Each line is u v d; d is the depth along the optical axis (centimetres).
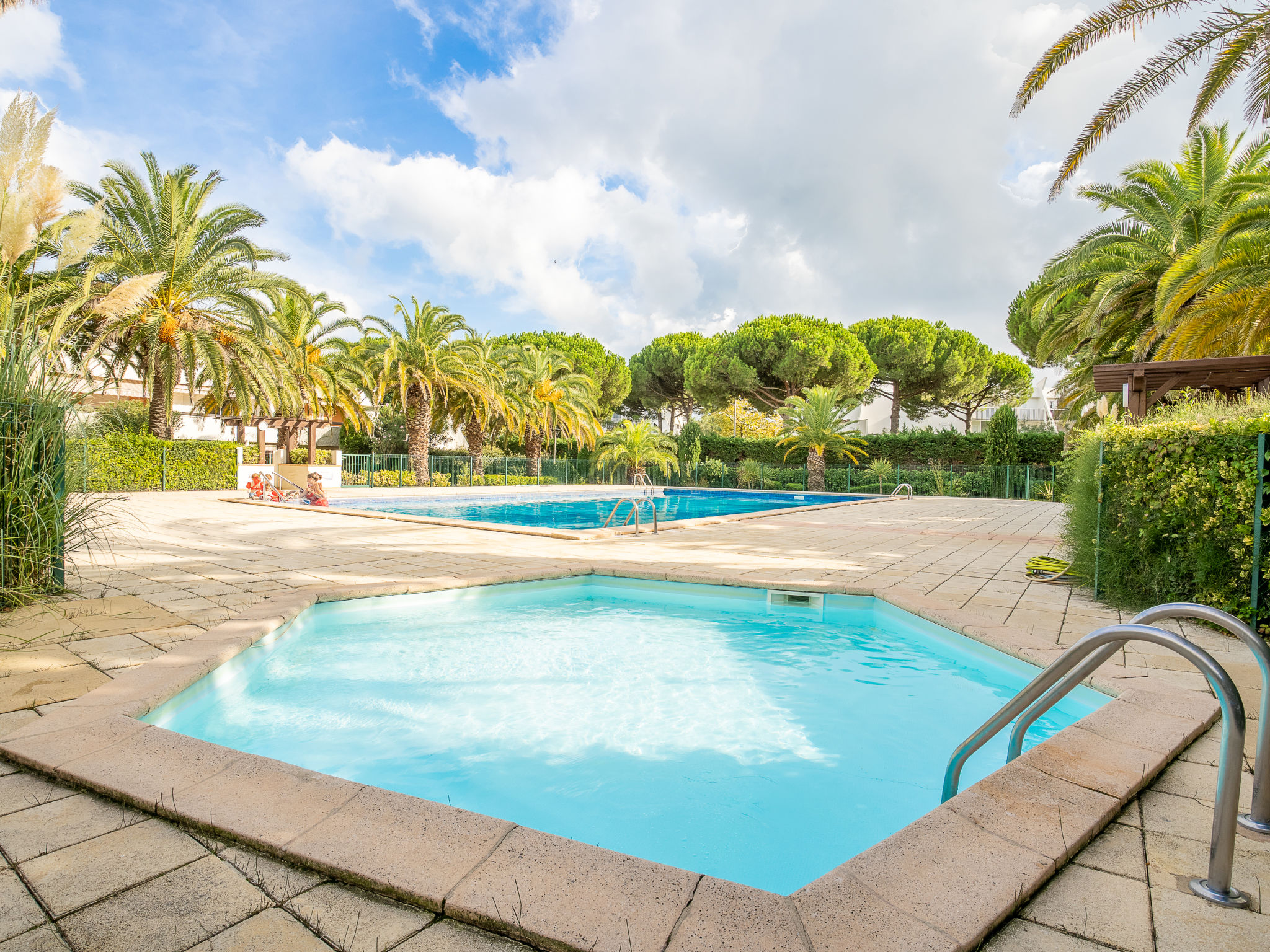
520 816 259
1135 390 1011
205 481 1859
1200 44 638
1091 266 1379
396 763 301
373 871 162
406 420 2595
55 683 297
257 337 1644
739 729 345
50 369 478
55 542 465
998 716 206
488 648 470
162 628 396
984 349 3297
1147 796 219
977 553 847
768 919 146
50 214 486
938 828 189
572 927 142
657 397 4097
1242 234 967
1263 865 174
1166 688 319
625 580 657
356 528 1028
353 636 488
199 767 219
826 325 3194
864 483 2764
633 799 273
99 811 198
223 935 142
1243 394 1049
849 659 457
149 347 1538
